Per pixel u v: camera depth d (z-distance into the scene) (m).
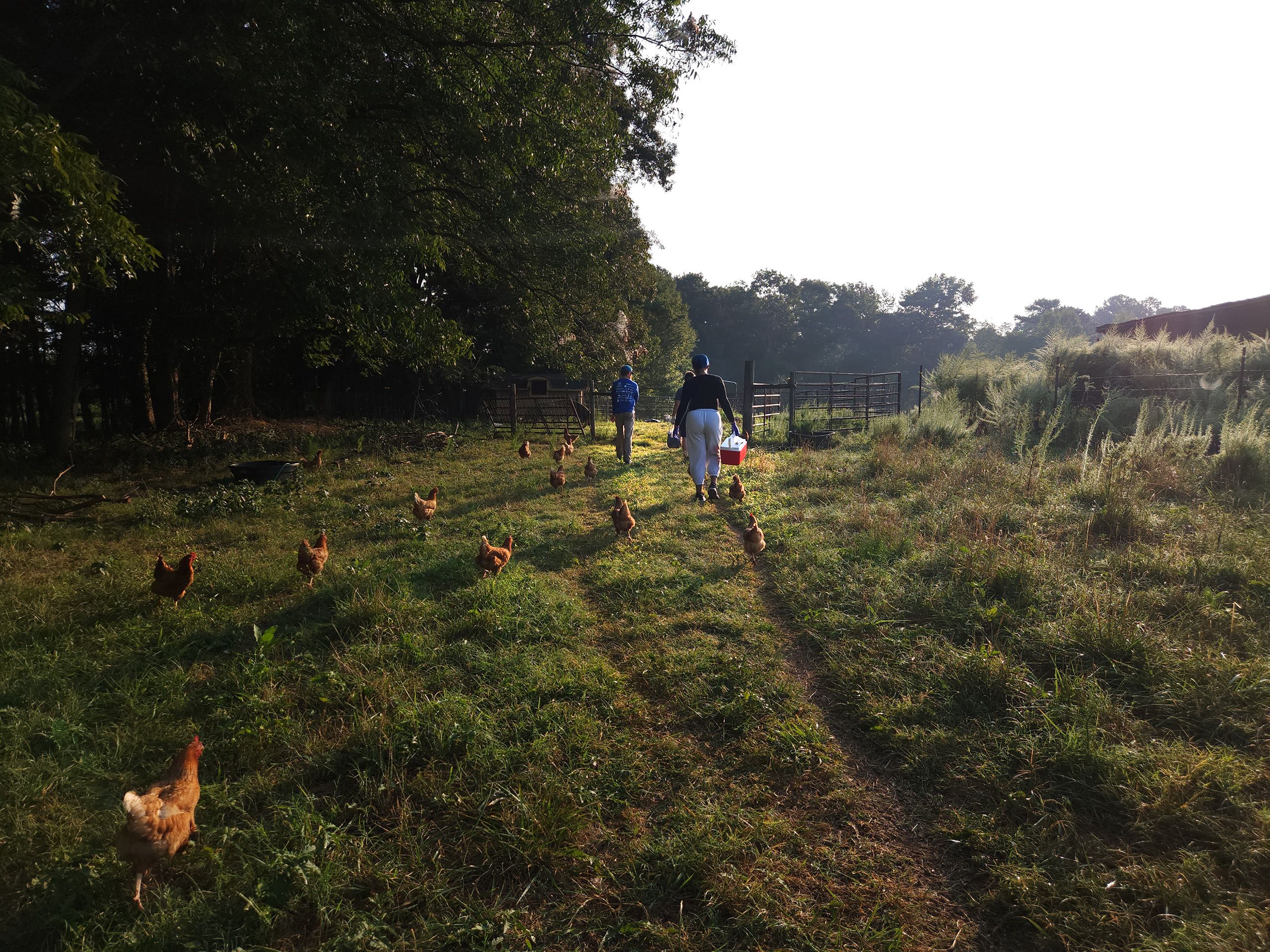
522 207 11.80
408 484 10.58
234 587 5.59
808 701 3.91
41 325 12.54
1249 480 8.00
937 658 4.17
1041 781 3.01
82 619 4.84
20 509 8.23
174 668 4.16
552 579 6.01
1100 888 2.40
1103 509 6.71
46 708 3.59
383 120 10.62
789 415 17.19
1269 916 2.19
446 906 2.43
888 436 13.39
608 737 3.49
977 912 2.42
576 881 2.59
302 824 2.73
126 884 2.49
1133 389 13.32
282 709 3.66
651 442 17.62
